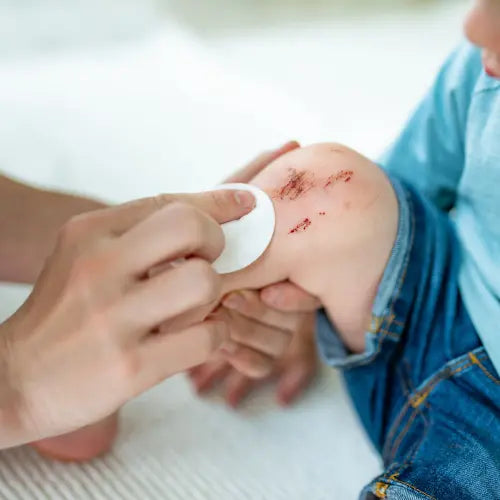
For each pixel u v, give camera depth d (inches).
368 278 27.3
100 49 48.0
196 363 24.7
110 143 39.6
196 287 23.5
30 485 27.7
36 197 30.0
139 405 30.1
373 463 28.7
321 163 27.4
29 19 50.9
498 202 27.3
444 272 27.9
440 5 54.9
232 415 30.0
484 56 25.8
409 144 30.1
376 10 54.8
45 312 24.2
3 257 29.8
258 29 52.4
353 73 46.9
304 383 30.7
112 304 23.7
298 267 27.1
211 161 38.7
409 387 27.5
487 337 26.7
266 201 26.7
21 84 44.0
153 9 53.3
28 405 24.5
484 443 25.6
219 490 28.0
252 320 28.5
